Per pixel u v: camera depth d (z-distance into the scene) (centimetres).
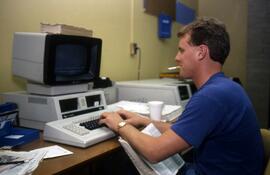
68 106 148
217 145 111
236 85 115
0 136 124
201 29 116
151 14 298
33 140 132
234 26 387
